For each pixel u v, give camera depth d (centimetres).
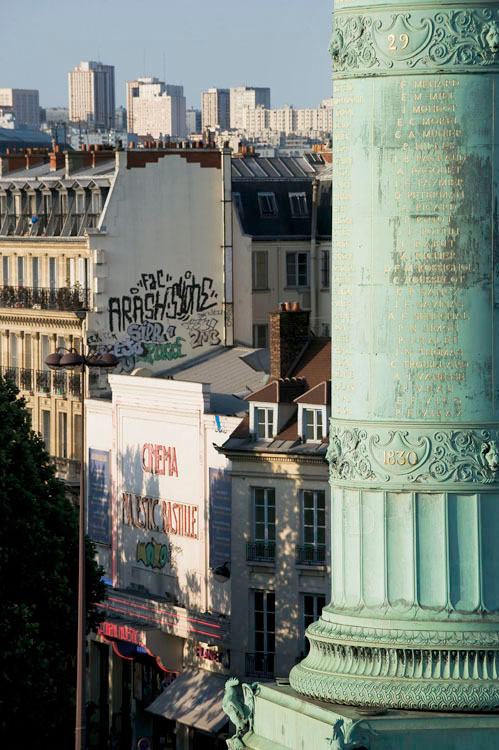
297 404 15775
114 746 18938
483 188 9056
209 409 17125
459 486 9075
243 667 16125
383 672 9088
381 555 9194
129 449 18438
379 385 9181
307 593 15638
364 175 9181
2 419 15238
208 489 17075
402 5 9062
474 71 9025
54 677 14425
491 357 9112
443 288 9081
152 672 18262
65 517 15025
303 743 9125
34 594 14588
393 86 9094
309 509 15562
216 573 16662
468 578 9112
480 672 9000
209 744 16962
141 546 18300
